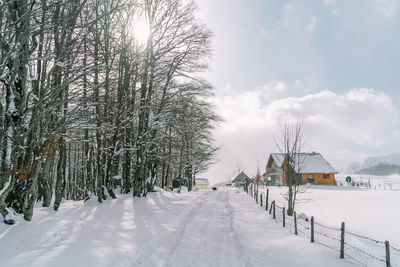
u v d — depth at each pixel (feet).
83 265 19.56
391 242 32.12
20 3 24.02
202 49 58.85
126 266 20.48
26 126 30.55
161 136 63.67
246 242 29.84
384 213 54.34
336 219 47.80
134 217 39.60
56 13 25.36
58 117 35.70
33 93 30.91
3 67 23.58
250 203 70.03
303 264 22.86
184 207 54.65
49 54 26.02
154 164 77.51
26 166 29.55
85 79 34.68
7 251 21.71
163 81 63.21
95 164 81.71
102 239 26.89
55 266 19.06
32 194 30.96
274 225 40.34
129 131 61.11
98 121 44.73
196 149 104.01
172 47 57.00
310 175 177.58
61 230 29.14
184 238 30.94
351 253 26.16
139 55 49.93
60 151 42.83
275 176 189.37
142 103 58.23
